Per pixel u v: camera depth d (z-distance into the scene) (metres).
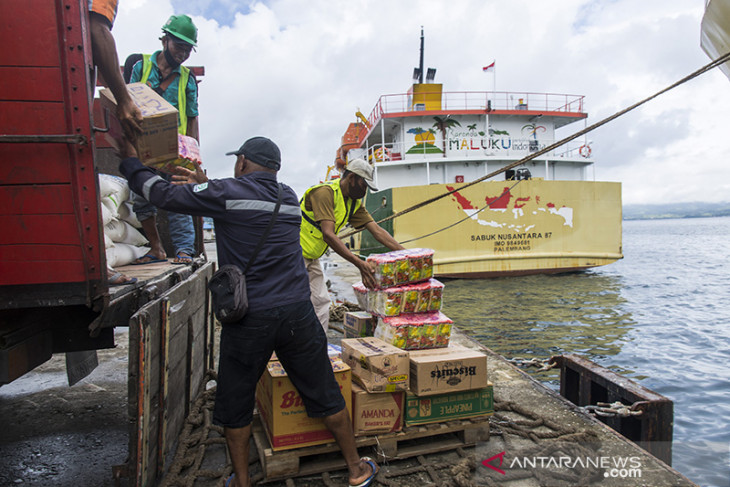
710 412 4.38
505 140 13.64
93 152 1.83
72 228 1.84
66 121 1.80
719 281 12.76
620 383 3.40
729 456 3.53
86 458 2.72
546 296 9.73
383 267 2.83
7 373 1.88
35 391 3.79
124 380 4.05
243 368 2.04
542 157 13.42
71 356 3.43
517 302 9.15
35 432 3.06
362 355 2.49
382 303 2.93
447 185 10.86
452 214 10.91
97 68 2.09
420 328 2.79
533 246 11.22
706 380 5.16
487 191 10.98
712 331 7.11
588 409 3.23
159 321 2.21
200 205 1.98
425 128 13.36
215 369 4.09
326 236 2.92
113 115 2.10
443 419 2.61
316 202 2.94
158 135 2.23
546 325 7.48
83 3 1.79
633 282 12.05
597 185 11.48
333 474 2.41
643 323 7.62
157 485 2.28
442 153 13.35
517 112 13.06
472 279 11.45
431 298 2.95
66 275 1.86
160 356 2.24
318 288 3.76
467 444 2.68
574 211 11.36
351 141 19.22
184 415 2.88
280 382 2.28
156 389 2.20
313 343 2.14
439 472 2.44
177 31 3.36
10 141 1.70
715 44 4.66
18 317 2.00
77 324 2.29
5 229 1.80
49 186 1.81
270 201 2.09
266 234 2.03
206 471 2.40
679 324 7.56
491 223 11.02
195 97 3.76
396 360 2.47
